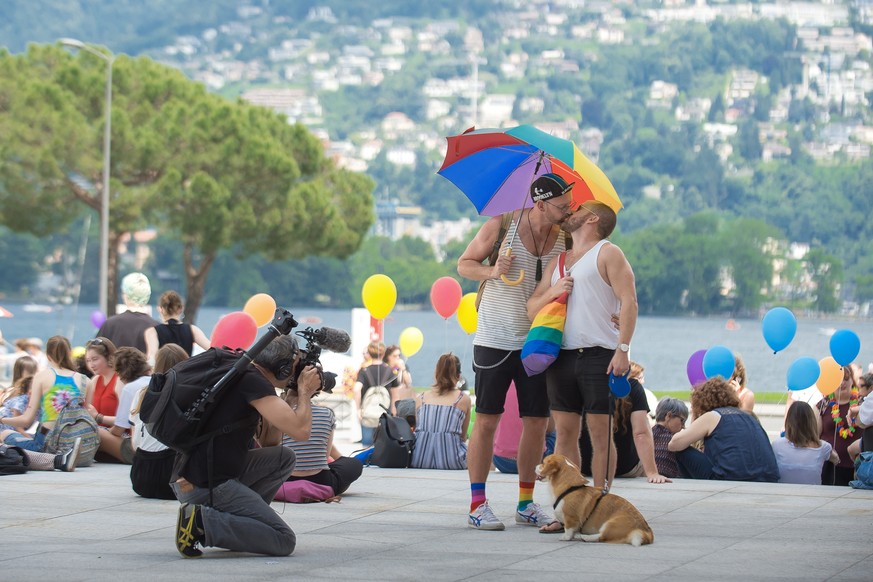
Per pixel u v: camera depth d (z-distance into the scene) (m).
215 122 51.56
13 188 49.91
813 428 11.98
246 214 50.84
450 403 12.96
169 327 13.98
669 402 12.55
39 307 138.75
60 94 51.25
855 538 8.08
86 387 13.23
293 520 8.99
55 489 10.70
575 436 8.59
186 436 7.34
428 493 10.57
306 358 7.64
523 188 9.16
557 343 8.23
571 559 7.27
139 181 52.91
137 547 7.81
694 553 7.48
